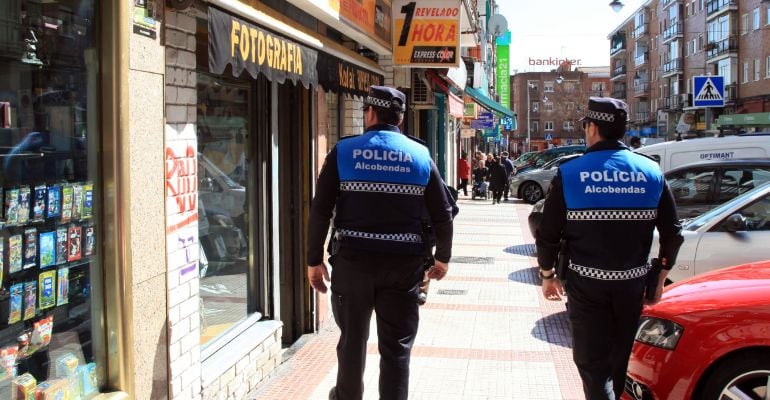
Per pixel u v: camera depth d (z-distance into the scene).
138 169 3.54
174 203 3.99
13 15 2.93
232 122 5.41
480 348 6.29
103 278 3.39
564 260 3.68
